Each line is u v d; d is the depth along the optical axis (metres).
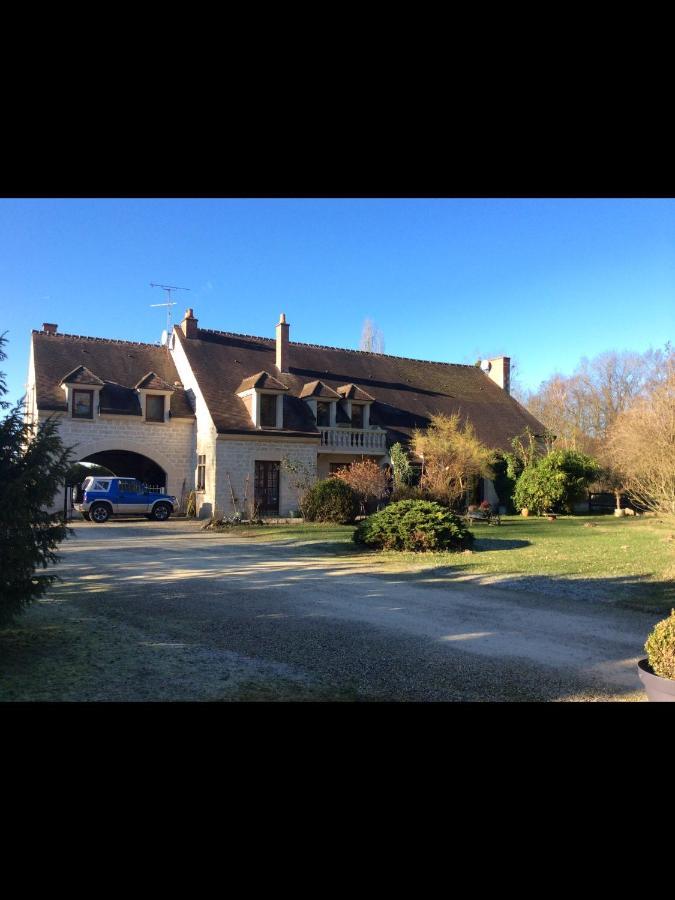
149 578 11.16
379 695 5.32
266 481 26.97
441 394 35.56
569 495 30.19
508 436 34.75
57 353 27.36
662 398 15.88
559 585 10.66
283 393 27.11
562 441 38.69
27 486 6.17
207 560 13.70
